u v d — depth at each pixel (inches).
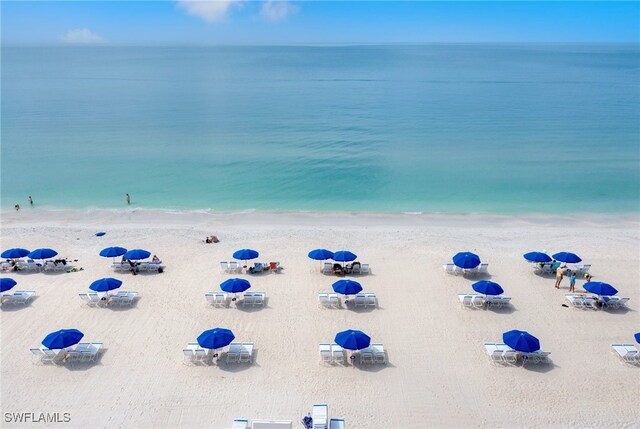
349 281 852.6
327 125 2733.8
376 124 2770.7
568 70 7135.8
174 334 782.5
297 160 1998.0
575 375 690.2
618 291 941.8
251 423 589.0
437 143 2313.0
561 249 1155.3
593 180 1779.0
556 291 940.6
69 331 700.0
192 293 920.9
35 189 1660.9
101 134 2519.7
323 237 1222.3
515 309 871.1
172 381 670.5
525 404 633.0
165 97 4055.1
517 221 1386.6
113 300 878.4
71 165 1940.2
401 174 1829.5
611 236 1248.8
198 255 1103.6
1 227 1291.8
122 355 726.5
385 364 712.4
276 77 6063.0
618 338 783.1
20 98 3941.9
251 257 984.3
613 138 2439.7
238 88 4756.4
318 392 652.1
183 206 1502.2
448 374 690.2
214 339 682.2
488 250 1143.6
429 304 887.1
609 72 6712.6
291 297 909.2
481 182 1749.5
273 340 770.2
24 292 880.9
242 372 691.4
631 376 689.0
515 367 707.4
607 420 605.9
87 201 1546.5
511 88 4672.7
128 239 1201.4
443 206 1510.8
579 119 2950.3
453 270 1019.3
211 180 1755.7
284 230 1275.8
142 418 604.1
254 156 2059.5
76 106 3511.3
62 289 929.5
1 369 690.8
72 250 1127.6
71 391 648.4
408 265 1053.8
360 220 1380.4
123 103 3683.6
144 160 2010.3
